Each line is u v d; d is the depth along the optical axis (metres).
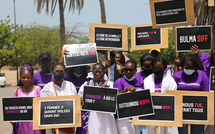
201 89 5.28
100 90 4.96
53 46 36.78
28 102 4.94
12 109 4.95
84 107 4.97
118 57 6.86
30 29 38.16
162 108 4.65
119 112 4.79
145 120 4.70
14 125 5.30
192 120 4.66
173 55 28.61
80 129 5.39
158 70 5.07
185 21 5.82
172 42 28.53
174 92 4.67
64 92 5.13
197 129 5.32
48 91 5.09
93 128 5.18
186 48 6.12
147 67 5.60
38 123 4.64
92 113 5.23
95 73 5.29
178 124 4.58
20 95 5.23
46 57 5.81
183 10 5.82
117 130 5.34
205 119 4.63
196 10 14.88
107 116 5.18
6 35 36.81
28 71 5.13
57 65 5.11
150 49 7.12
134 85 5.41
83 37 31.45
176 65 6.17
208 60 6.14
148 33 6.72
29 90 5.28
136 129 5.26
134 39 6.80
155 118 4.67
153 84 5.18
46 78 5.88
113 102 4.90
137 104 4.73
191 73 5.23
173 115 4.61
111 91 4.92
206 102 4.64
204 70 5.98
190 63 5.14
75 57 6.05
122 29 6.56
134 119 4.74
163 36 6.62
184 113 4.68
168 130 5.06
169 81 5.13
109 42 6.49
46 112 4.66
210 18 14.63
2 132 9.44
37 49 36.84
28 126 5.23
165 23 5.93
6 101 4.95
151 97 4.68
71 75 6.00
